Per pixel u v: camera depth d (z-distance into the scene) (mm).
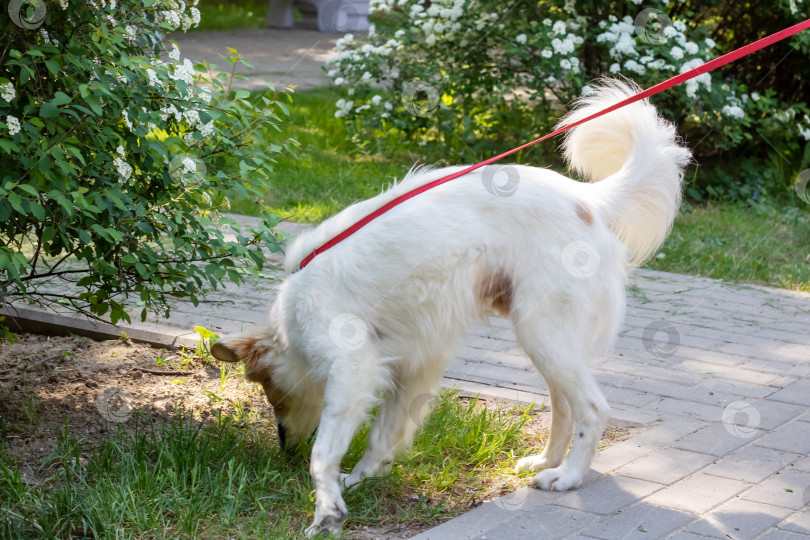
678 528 3275
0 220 3363
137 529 3238
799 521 3340
